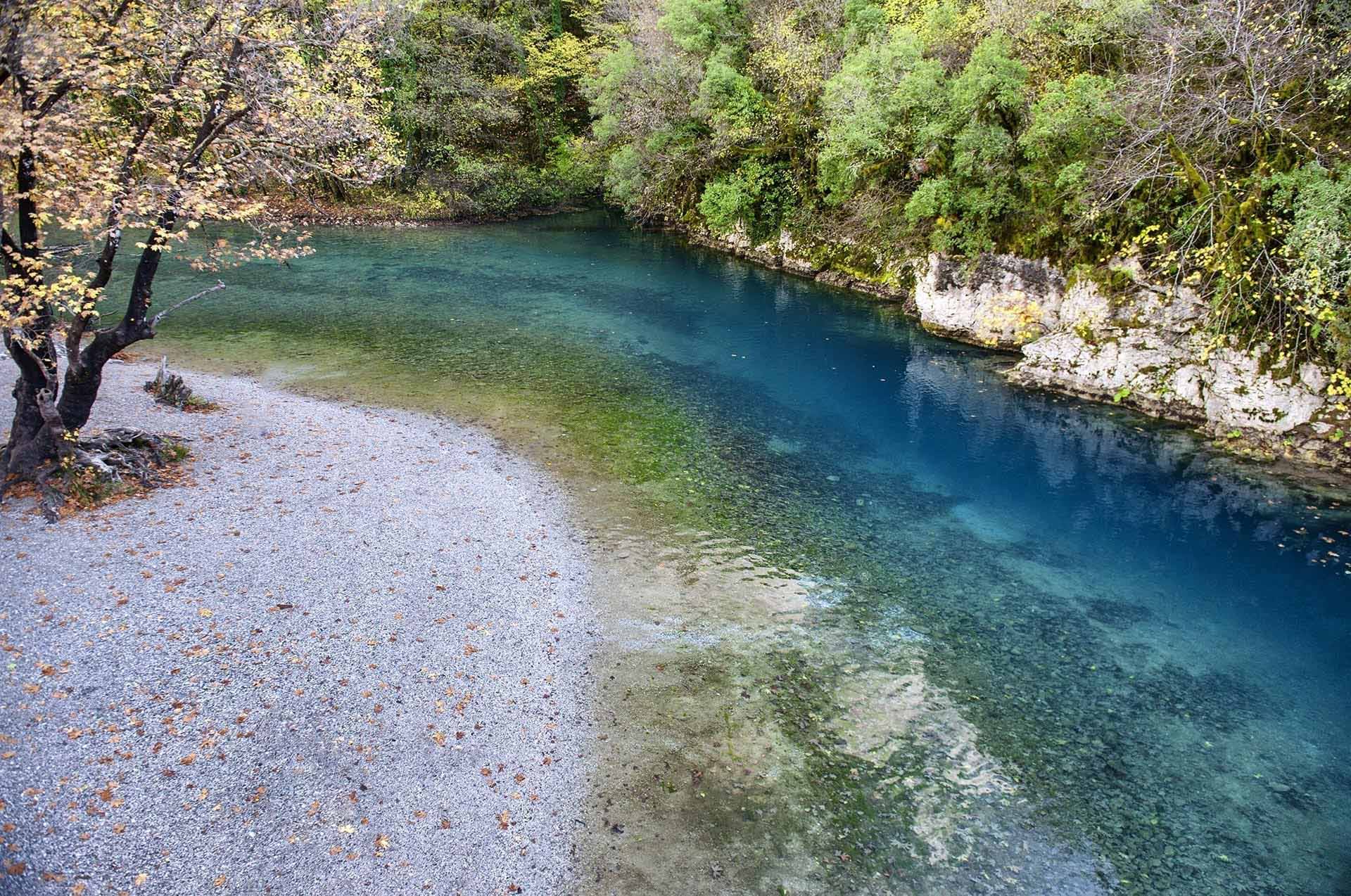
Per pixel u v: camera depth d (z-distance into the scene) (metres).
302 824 8.89
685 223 49.38
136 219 14.22
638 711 11.27
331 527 14.86
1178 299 22.48
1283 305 19.81
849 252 37.22
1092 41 22.80
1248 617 14.16
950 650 13.07
